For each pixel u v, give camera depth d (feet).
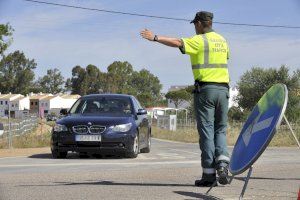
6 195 33.81
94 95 76.43
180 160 61.62
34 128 229.66
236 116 373.40
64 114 73.77
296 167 50.21
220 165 34.42
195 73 37.47
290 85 360.28
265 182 39.19
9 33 271.90
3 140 115.55
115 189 35.91
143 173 45.32
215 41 37.58
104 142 66.54
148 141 80.38
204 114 37.27
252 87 373.61
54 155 68.69
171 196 32.99
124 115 71.36
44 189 36.09
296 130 143.33
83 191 35.14
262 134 28.89
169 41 36.45
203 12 38.11
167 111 490.49
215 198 32.17
